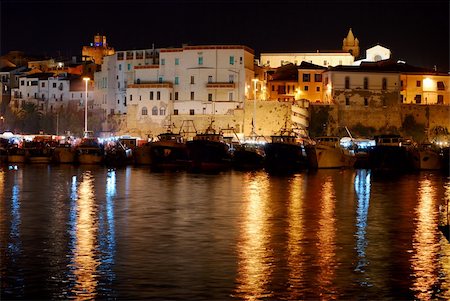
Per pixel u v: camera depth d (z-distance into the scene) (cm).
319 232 5094
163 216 5850
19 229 5159
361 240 4794
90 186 8406
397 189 8269
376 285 3675
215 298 3462
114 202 6800
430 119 16338
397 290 3597
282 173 10812
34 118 19488
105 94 18525
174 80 16638
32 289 3578
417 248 4531
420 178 10056
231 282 3706
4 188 8112
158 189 8056
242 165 12300
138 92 16725
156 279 3756
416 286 3662
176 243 4653
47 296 3478
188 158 12169
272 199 7081
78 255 4269
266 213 6056
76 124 18838
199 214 5969
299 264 4078
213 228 5244
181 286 3634
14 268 3947
